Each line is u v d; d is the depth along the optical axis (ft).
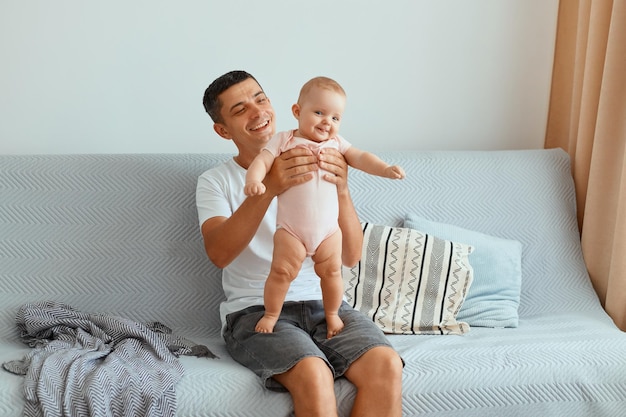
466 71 9.63
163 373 6.11
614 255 8.27
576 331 7.54
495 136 9.85
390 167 6.10
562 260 8.56
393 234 8.00
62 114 8.68
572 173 9.20
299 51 9.12
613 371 6.75
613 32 8.29
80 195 7.79
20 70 8.53
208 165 8.11
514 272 8.19
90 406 5.68
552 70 9.76
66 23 8.54
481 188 8.63
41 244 7.64
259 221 6.51
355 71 9.32
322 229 6.25
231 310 7.07
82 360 6.14
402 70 9.45
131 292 7.72
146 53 8.75
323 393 5.91
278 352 6.21
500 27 9.63
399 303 7.77
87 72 8.66
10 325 7.40
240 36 8.95
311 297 6.98
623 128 8.36
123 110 8.80
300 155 6.23
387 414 6.09
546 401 6.61
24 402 5.79
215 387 6.09
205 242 6.89
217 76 8.96
